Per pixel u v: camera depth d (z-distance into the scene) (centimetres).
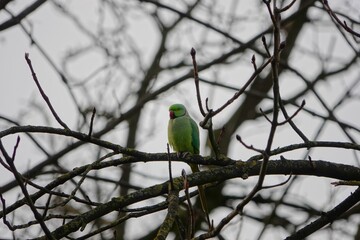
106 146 766
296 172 793
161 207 780
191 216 659
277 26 599
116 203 739
